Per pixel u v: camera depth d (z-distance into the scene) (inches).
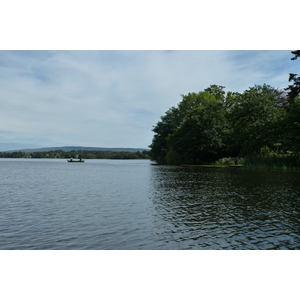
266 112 1736.0
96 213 448.5
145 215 433.7
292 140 1481.3
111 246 303.7
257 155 1701.5
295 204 509.4
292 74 1557.6
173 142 2578.7
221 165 2144.4
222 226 370.6
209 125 2341.3
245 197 587.8
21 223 388.8
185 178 1056.8
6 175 1328.7
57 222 393.7
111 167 2246.6
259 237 327.6
